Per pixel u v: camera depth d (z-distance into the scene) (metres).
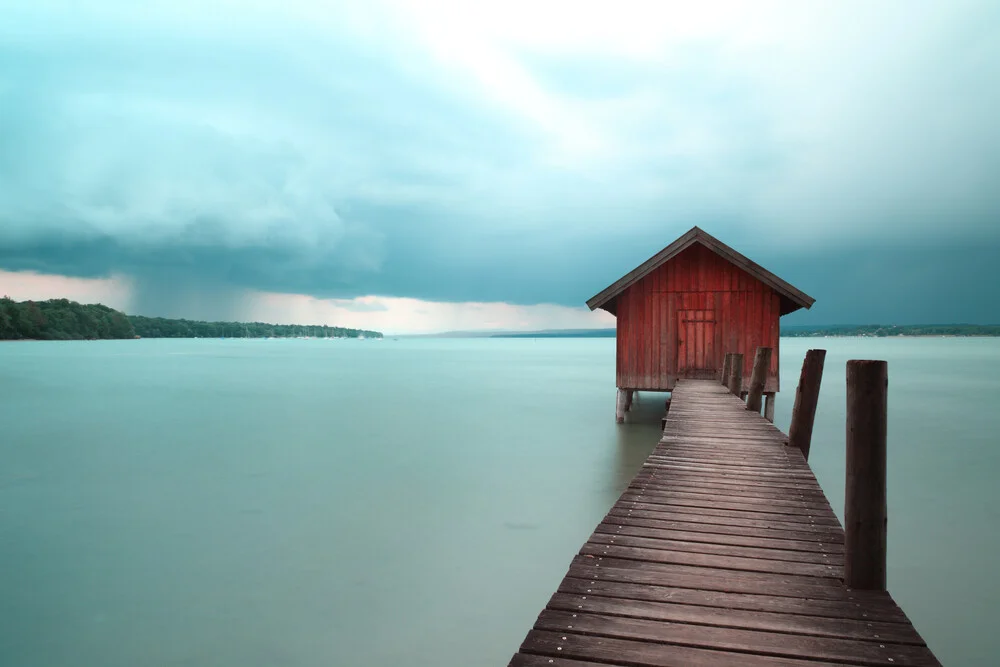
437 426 18.91
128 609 6.26
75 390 31.88
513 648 5.50
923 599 6.48
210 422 20.00
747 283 16.48
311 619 6.03
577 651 2.89
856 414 3.66
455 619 6.05
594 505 10.02
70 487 11.30
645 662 2.78
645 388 17.12
